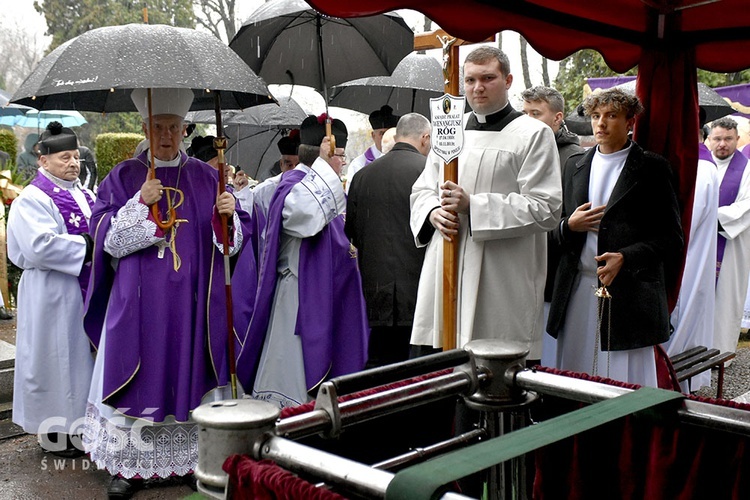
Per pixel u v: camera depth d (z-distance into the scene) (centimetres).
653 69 351
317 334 468
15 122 1196
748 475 154
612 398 154
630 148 351
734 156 655
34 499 411
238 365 471
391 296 451
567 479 181
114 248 400
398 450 178
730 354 509
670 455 163
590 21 321
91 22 2062
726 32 334
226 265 409
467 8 278
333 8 240
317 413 141
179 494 413
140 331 400
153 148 417
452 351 171
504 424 179
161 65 350
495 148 349
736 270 637
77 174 491
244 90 363
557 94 467
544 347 419
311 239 477
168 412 404
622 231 343
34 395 466
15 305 893
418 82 666
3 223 802
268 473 116
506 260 344
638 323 347
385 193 452
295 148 548
